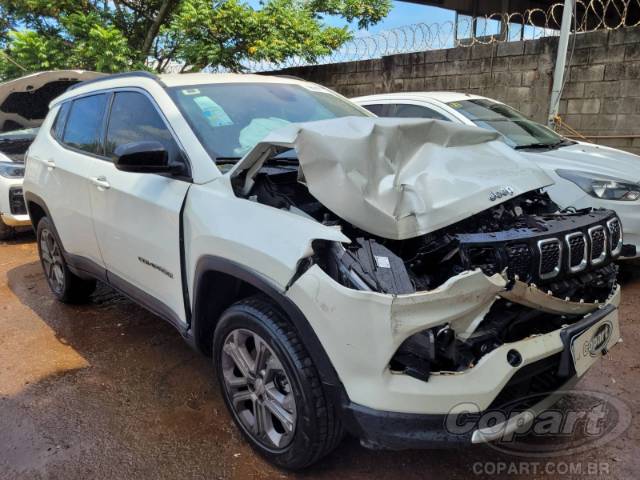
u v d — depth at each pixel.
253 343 2.70
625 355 3.59
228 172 2.77
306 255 2.17
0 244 7.19
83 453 2.77
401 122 2.66
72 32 11.54
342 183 2.27
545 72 8.18
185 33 11.84
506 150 2.98
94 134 3.93
